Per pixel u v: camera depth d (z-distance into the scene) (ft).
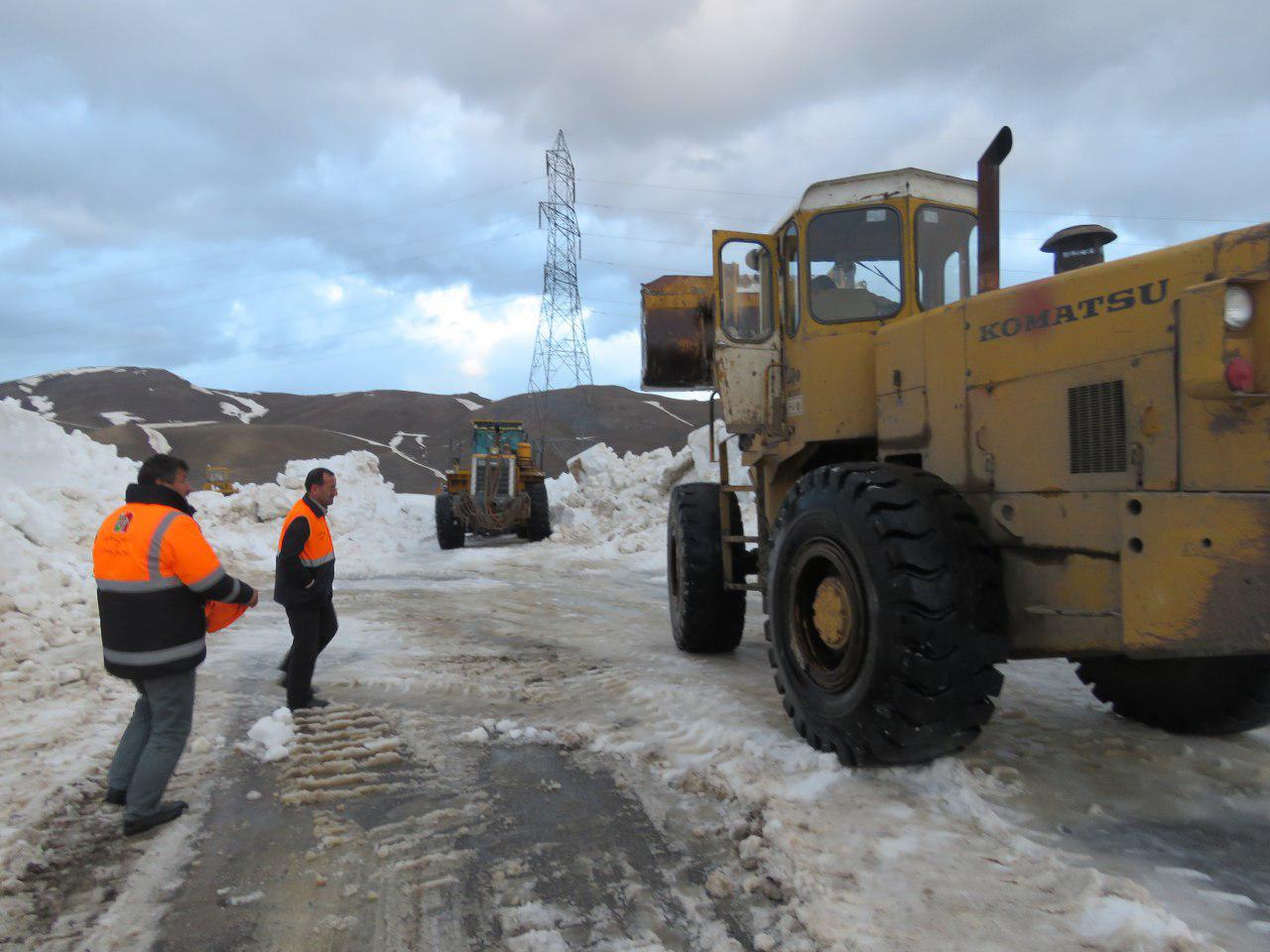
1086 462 9.30
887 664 10.06
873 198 14.43
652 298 19.40
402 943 7.54
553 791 11.18
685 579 19.35
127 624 10.00
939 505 10.55
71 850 9.59
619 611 28.68
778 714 14.01
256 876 8.92
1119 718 13.50
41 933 7.77
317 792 11.17
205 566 10.16
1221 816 9.70
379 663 19.31
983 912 7.56
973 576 10.16
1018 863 8.54
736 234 16.53
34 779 11.69
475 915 8.00
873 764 10.85
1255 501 7.59
